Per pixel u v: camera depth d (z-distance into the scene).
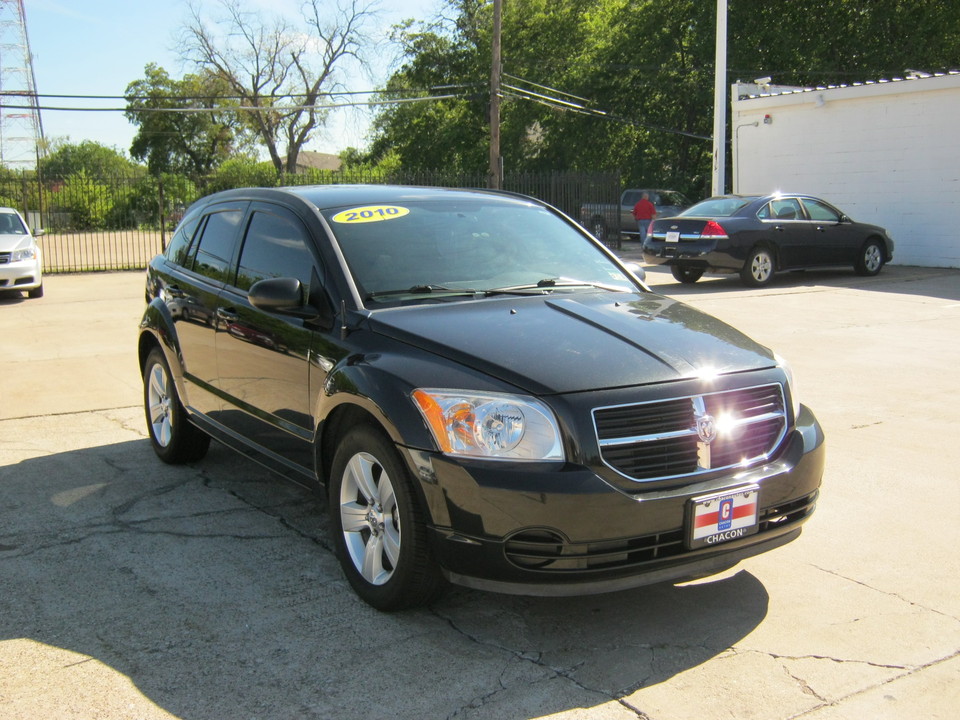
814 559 4.29
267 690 3.13
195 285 5.35
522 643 3.48
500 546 3.24
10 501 5.11
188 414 5.47
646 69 39.31
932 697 3.11
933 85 18.55
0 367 9.09
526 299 4.21
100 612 3.72
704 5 36.56
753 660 3.35
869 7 34.66
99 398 7.70
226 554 4.35
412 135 47.75
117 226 31.19
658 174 39.91
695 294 14.48
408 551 3.47
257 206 5.04
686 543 3.33
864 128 20.02
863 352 9.32
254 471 5.69
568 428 3.25
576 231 5.18
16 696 3.09
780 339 10.12
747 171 22.78
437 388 3.42
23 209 24.41
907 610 3.76
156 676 3.22
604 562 3.26
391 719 2.96
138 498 5.17
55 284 17.92
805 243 15.84
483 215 4.95
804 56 35.19
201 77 57.25
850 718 2.98
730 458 3.52
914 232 19.38
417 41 46.88
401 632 3.56
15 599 3.85
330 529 4.01
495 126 28.55
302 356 4.19
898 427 6.54
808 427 3.83
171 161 72.75
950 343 9.77
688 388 3.45
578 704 3.05
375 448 3.59
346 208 4.62
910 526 4.70
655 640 3.51
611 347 3.64
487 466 3.25
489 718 2.97
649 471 3.35
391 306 4.07
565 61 43.88
